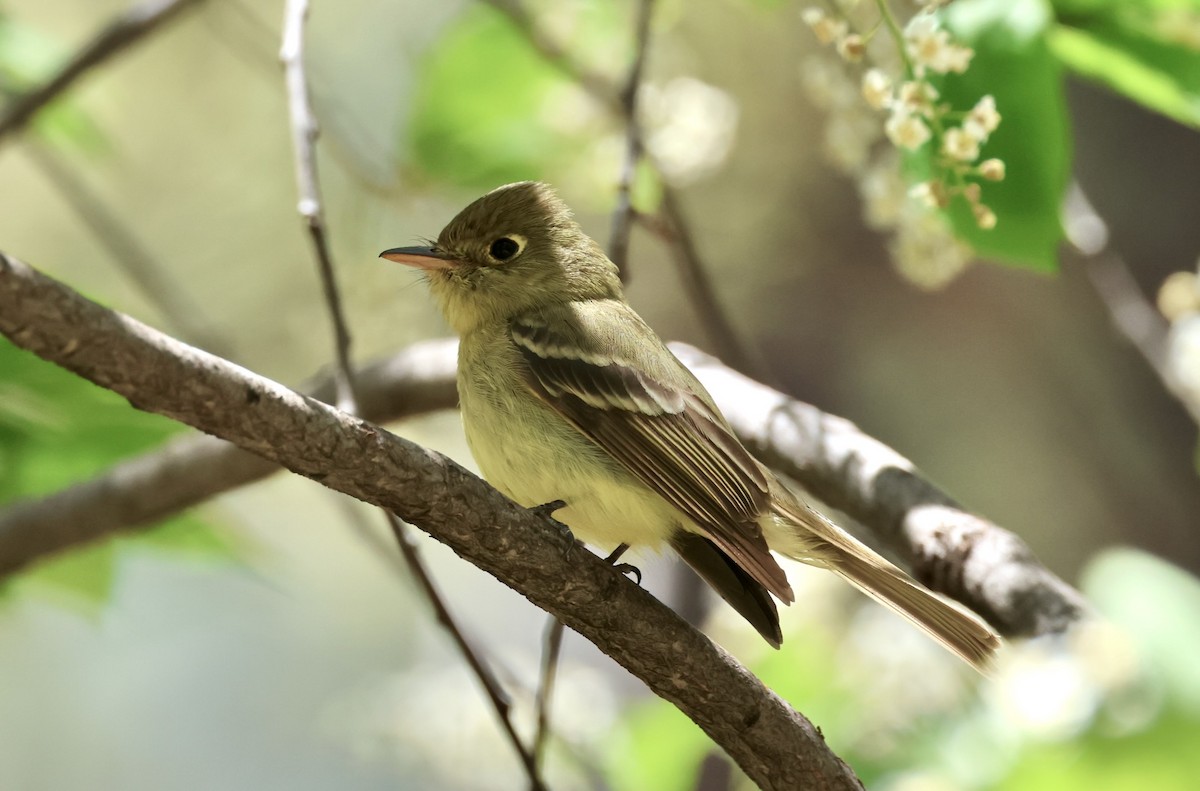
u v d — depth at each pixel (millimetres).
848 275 15773
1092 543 15477
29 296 4484
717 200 15555
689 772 9766
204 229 16609
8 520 9547
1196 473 15125
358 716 11812
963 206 7148
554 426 7836
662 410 7812
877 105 6910
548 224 8734
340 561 19203
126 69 16891
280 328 15961
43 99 10125
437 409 9961
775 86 15156
